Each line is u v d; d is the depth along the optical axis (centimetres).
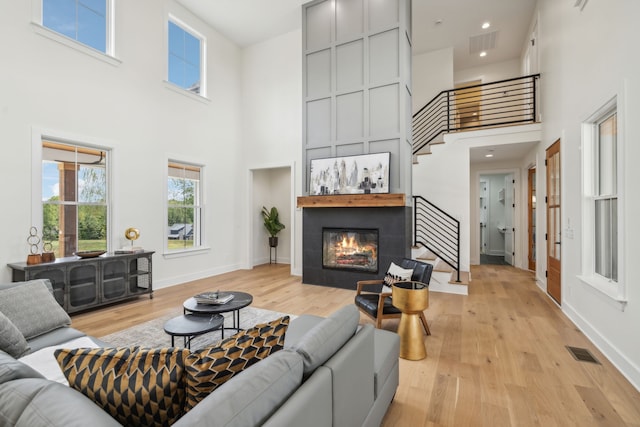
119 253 404
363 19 473
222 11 543
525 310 373
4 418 84
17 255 339
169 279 502
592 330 282
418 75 684
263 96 636
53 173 376
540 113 498
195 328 212
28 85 349
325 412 111
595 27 277
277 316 353
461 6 529
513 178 678
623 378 221
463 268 546
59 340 202
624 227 227
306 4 519
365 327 163
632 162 218
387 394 180
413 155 574
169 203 517
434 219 562
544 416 181
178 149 522
